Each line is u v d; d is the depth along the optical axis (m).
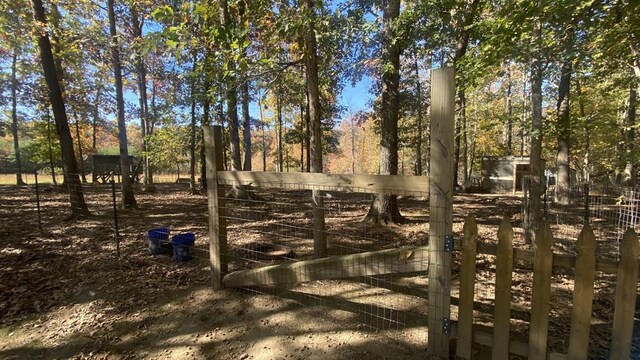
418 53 7.70
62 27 9.38
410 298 3.40
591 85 8.75
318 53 5.38
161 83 16.38
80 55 10.41
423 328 2.80
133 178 20.84
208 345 2.73
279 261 4.50
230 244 5.46
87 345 2.79
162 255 4.80
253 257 4.71
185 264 4.45
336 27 4.40
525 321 2.84
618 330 1.88
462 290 2.28
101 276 4.06
